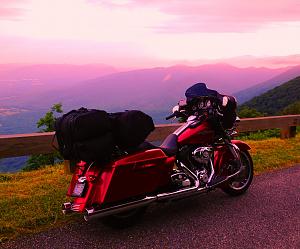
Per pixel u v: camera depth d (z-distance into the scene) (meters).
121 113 4.33
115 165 4.17
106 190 4.15
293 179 6.74
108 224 4.44
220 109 5.29
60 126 4.11
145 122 4.34
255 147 9.91
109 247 4.04
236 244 4.05
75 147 3.95
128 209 4.36
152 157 4.51
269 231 4.41
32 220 4.71
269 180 6.67
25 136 6.22
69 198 5.65
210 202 5.51
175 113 5.49
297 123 11.69
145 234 4.38
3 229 4.45
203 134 5.21
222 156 5.45
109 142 4.10
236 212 5.07
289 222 4.70
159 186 4.71
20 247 4.03
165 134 8.27
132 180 4.37
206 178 5.15
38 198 5.67
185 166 5.06
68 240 4.21
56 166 8.42
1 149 5.99
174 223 4.71
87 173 4.32
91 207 4.14
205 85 5.30
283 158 8.41
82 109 4.37
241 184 5.87
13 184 6.68
